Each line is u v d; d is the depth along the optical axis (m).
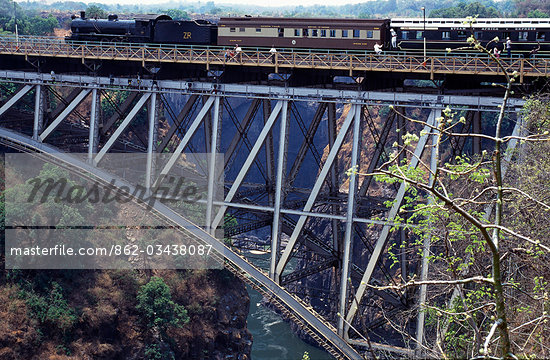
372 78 45.12
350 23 47.06
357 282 46.56
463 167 28.22
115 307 71.62
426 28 47.47
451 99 41.81
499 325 16.06
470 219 16.80
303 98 45.72
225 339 77.69
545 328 24.77
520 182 32.66
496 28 46.12
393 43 47.84
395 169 19.56
